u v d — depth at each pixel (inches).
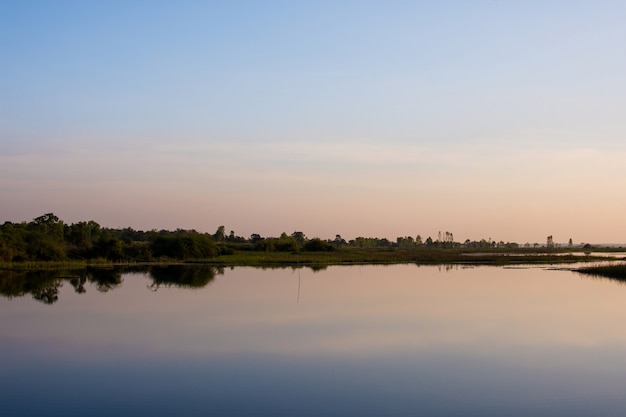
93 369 767.1
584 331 1015.6
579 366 775.7
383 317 1177.4
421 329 1037.2
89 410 605.6
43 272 2469.2
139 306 1348.4
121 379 718.5
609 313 1227.9
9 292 1653.5
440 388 677.3
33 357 835.4
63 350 878.4
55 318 1175.0
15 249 2925.7
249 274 2394.2
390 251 5521.7
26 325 1091.9
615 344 909.2
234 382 701.9
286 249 4849.9
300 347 888.9
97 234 5295.3
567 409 606.5
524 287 1801.2
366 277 2224.4
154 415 589.9
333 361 801.6
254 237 7746.1
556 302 1409.9
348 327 1059.3
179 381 707.4
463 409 606.5
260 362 796.6
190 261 3420.3
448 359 812.6
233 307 1330.0
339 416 585.0
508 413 594.9
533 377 722.2
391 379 713.6
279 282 1998.0
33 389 679.7
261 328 1050.1
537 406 615.8
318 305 1363.2
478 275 2319.1
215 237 7549.2
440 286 1838.1
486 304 1379.2
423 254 4379.9
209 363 791.7
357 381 705.6
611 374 737.0
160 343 920.9
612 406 615.8
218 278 2171.5
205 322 1119.6
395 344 909.8
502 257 3821.4
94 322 1124.5
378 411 599.2
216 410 602.9
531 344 909.2
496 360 807.1
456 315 1203.2
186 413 594.6
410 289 1744.6
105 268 2775.6
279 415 587.8
